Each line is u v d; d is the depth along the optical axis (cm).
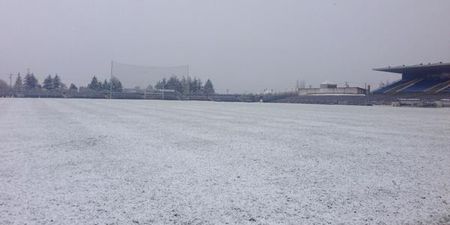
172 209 246
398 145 574
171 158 435
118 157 438
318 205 260
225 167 385
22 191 286
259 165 399
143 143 561
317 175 355
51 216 230
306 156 462
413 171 379
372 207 258
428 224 228
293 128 852
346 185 318
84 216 230
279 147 536
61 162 405
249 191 293
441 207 261
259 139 629
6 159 418
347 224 225
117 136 646
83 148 506
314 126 917
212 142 582
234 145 551
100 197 271
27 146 521
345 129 844
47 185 304
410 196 287
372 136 700
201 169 373
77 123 895
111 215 232
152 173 352
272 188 303
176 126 857
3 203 255
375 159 446
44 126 812
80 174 345
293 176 348
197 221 224
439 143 604
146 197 272
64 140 588
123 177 334
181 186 304
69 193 281
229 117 1236
